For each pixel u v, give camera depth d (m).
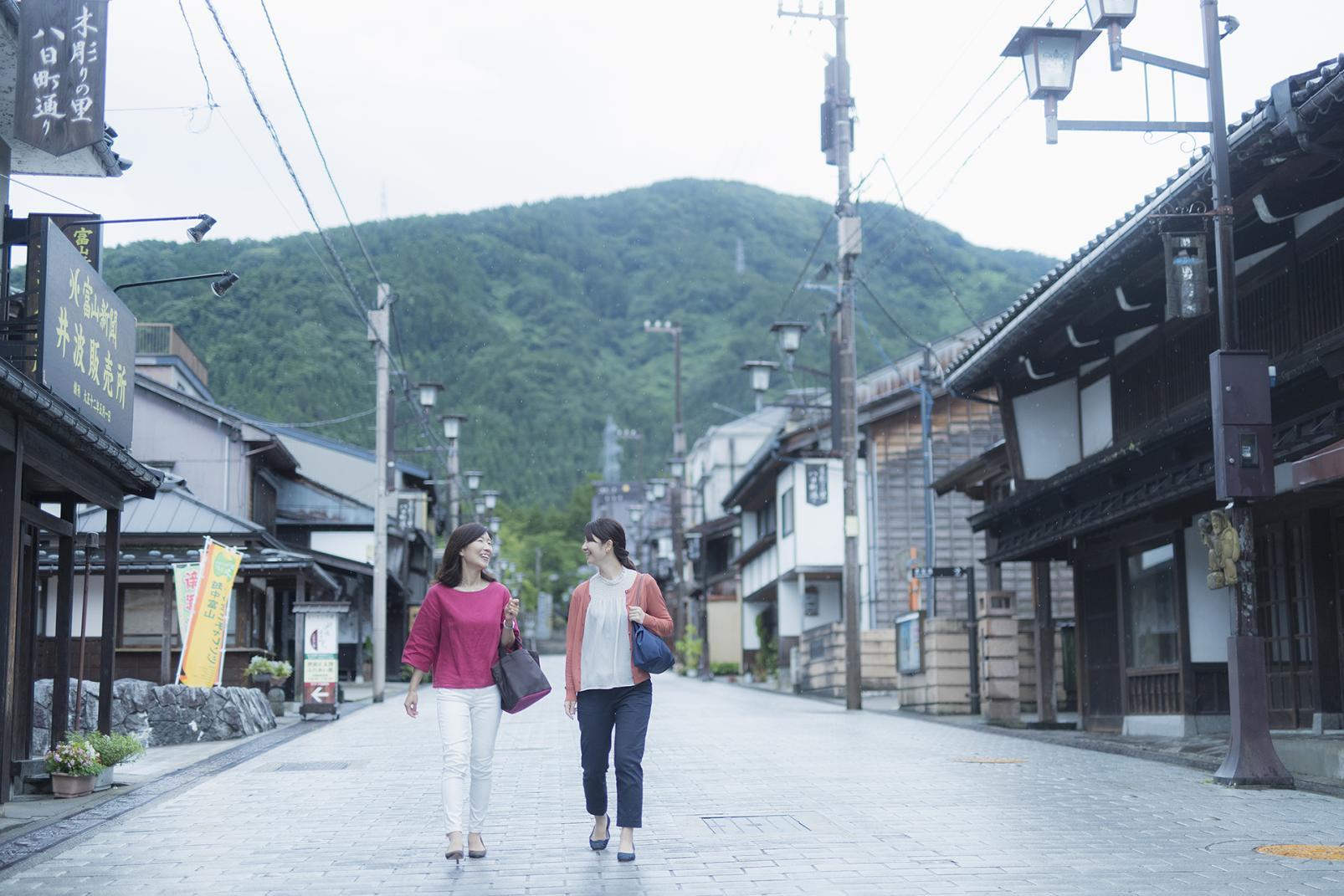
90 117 8.20
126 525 24.78
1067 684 21.94
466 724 6.68
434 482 45.88
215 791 10.39
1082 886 5.75
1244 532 9.85
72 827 8.30
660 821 8.16
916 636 22.67
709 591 54.12
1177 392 14.46
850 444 24.39
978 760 12.38
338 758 13.42
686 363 149.38
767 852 6.86
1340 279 10.86
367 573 30.41
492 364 124.94
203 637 17.55
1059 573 32.47
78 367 9.59
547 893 5.78
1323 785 9.38
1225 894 5.53
